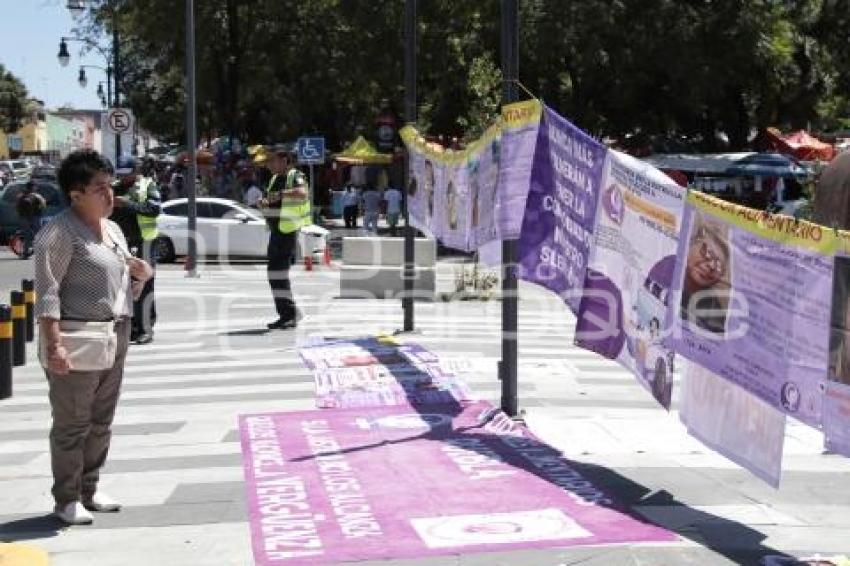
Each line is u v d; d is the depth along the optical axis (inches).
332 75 1475.1
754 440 225.0
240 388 399.5
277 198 552.4
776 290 215.2
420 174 506.6
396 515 237.3
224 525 233.6
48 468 291.1
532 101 310.7
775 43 1344.7
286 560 208.5
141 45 1795.0
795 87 1502.2
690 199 242.5
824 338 202.1
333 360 447.2
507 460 286.5
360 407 359.3
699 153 1638.8
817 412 204.7
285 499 251.9
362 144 1696.6
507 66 323.3
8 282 848.9
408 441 309.0
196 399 379.9
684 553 210.8
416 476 270.4
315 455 293.4
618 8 1288.1
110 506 246.1
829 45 1553.9
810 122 1681.8
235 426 333.7
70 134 5339.6
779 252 213.8
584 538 219.8
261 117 1969.7
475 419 336.8
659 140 1608.0
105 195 231.5
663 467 279.9
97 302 229.6
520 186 315.9
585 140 290.8
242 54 1512.1
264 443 308.5
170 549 218.1
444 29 1445.6
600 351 291.7
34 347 536.7
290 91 1638.8
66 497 236.5
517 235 319.6
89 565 209.3
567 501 247.3
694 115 1530.5
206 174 1822.1
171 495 257.9
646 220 262.5
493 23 1413.6
